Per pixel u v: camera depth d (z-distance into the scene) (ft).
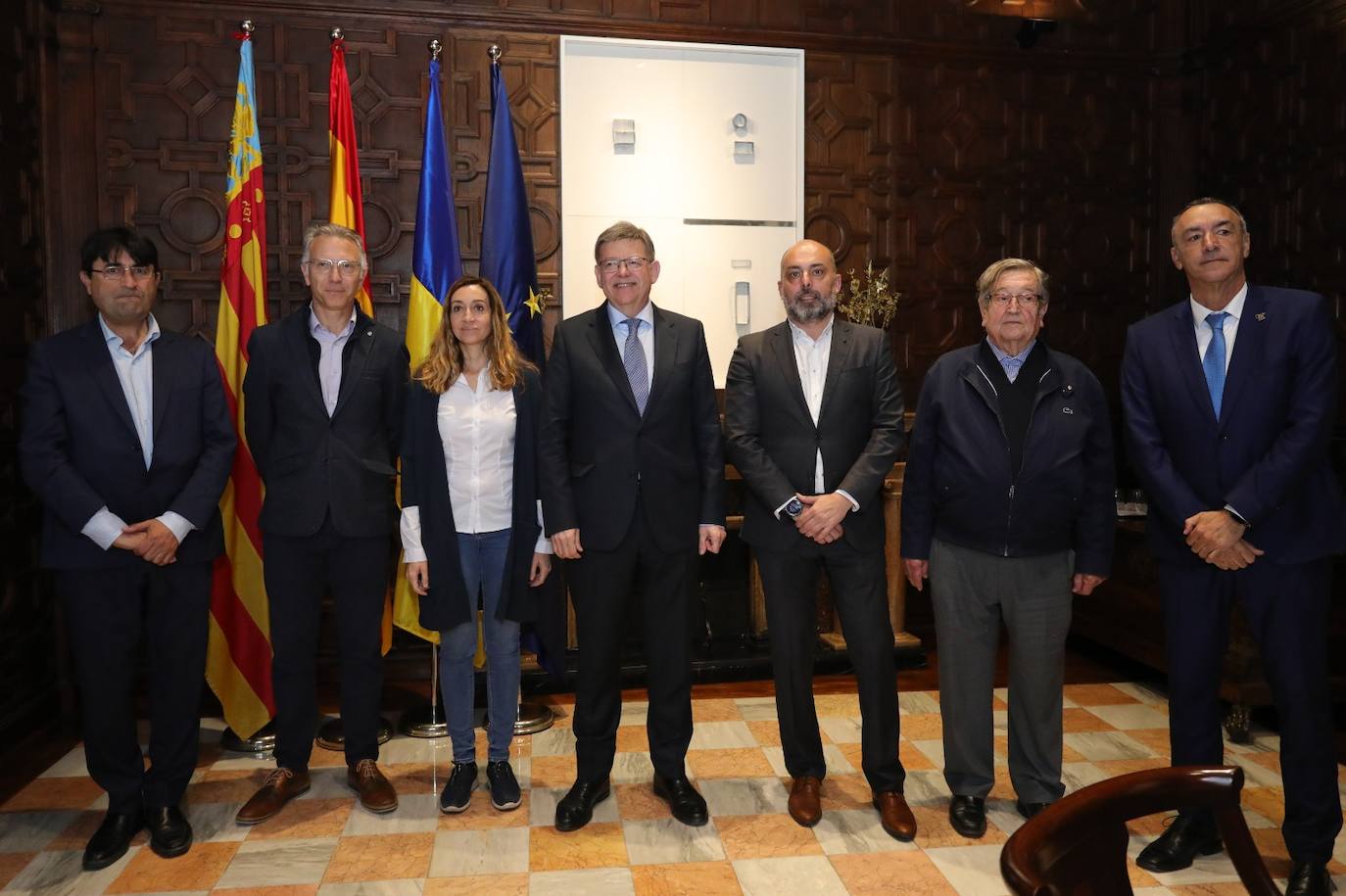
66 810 8.89
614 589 8.23
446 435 8.41
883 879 7.38
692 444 8.48
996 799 8.86
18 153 11.13
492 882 7.36
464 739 8.75
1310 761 7.16
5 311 10.66
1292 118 13.15
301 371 8.66
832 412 8.27
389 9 12.84
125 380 8.21
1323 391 7.06
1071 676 13.09
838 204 14.25
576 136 13.42
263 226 11.07
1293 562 7.14
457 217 13.17
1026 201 14.85
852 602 8.28
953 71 14.58
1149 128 15.14
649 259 8.28
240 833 8.26
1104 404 8.27
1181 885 7.32
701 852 7.83
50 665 11.55
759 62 13.92
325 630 12.87
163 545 7.85
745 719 11.26
